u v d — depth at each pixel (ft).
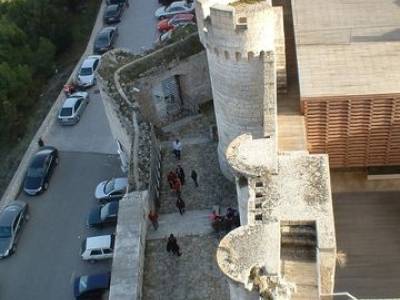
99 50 175.42
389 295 67.56
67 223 128.77
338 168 76.84
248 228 47.78
